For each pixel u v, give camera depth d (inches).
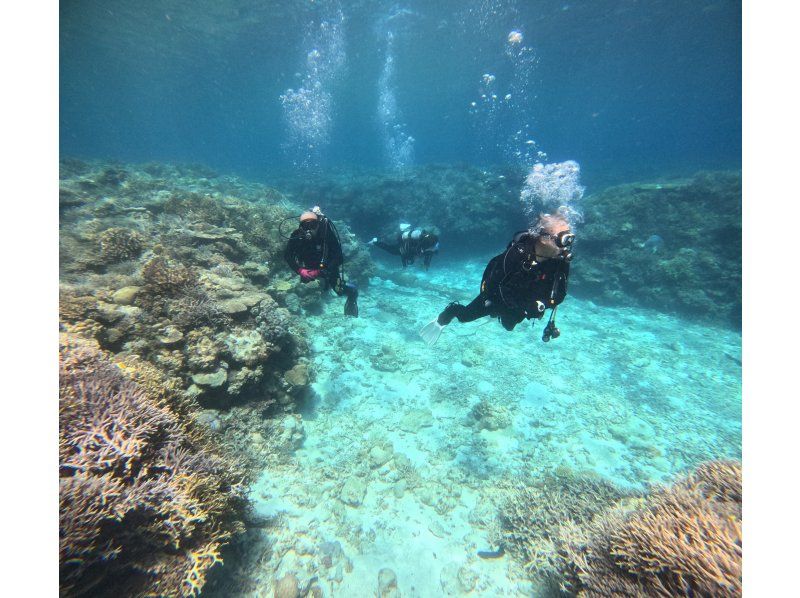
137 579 81.6
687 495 105.9
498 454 189.2
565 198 594.6
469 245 627.2
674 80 2107.5
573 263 493.7
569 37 1172.5
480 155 2694.4
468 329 323.9
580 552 109.9
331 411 205.3
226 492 113.3
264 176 969.5
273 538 129.0
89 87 2496.3
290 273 312.3
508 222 629.0
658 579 85.0
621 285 466.0
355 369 245.1
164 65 1583.4
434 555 136.1
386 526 144.6
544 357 290.8
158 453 99.1
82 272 196.5
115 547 80.1
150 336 157.2
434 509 154.7
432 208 607.2
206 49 1278.3
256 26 1026.7
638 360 300.7
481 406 212.1
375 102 3198.8
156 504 86.0
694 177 512.7
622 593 89.7
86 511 72.7
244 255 280.7
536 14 966.4
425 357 270.5
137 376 118.2
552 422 218.5
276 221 333.1
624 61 1567.4
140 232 246.5
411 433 197.0
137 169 570.3
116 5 893.8
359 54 1453.0
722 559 78.2
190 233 258.4
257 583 114.7
